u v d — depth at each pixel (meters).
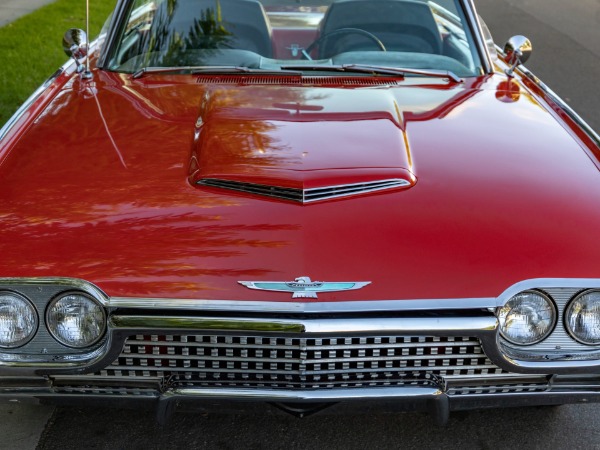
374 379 2.31
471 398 2.39
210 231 2.29
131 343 2.27
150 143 2.73
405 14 3.79
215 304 2.17
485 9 11.56
